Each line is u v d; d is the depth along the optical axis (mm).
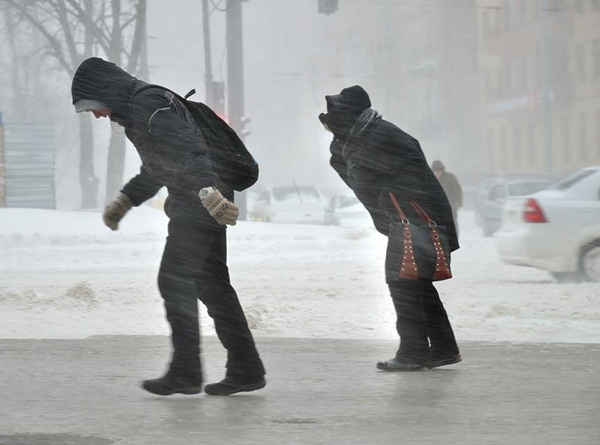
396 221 9000
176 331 7496
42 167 45031
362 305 14523
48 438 6254
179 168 7203
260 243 29453
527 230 18766
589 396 7660
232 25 44062
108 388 8062
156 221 35656
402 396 7699
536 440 6141
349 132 9008
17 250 26859
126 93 7309
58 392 7879
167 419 6820
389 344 10719
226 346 7727
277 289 17172
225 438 6234
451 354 9062
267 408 7215
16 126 44562
